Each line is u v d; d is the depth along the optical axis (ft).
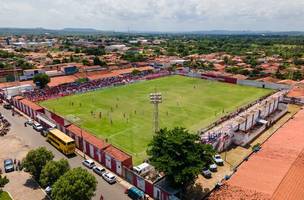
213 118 295.69
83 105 345.92
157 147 158.10
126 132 257.96
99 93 410.93
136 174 172.24
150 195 165.07
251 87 448.65
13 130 265.34
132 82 482.69
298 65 615.98
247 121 252.21
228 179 174.40
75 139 227.40
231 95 396.98
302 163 185.57
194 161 147.13
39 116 280.31
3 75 481.05
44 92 393.70
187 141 152.15
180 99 373.81
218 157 203.62
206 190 168.04
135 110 325.21
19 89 389.19
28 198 159.33
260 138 246.68
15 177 181.78
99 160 203.10
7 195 161.38
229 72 556.10
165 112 317.63
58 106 340.39
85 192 140.46
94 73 517.96
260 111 275.39
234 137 233.55
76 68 529.45
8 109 334.65
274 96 332.39
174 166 145.07
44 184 159.63
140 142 236.22
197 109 328.70
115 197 162.81
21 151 220.64
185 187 161.99
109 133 255.29
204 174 182.09
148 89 435.12
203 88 442.09
